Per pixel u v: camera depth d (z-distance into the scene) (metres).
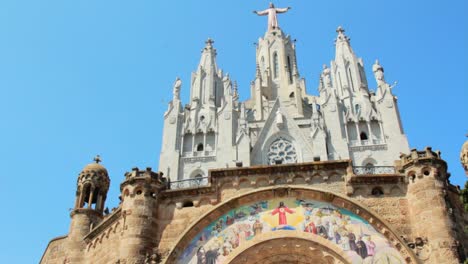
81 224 48.31
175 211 41.78
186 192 42.47
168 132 92.31
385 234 38.06
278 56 113.88
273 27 121.25
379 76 96.06
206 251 39.28
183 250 39.50
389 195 40.16
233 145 89.31
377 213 39.09
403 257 36.78
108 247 42.50
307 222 39.66
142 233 39.84
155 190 42.47
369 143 87.50
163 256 39.31
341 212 39.75
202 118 96.19
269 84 108.31
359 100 94.81
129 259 38.53
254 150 87.00
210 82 103.44
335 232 38.88
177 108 95.75
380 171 63.41
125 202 41.78
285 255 39.72
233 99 102.06
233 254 38.84
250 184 42.22
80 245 46.91
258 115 99.00
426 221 37.53
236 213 40.84
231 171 42.62
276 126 89.06
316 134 85.56
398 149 85.00
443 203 38.00
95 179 51.78
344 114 92.06
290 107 101.69
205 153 90.38
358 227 38.81
